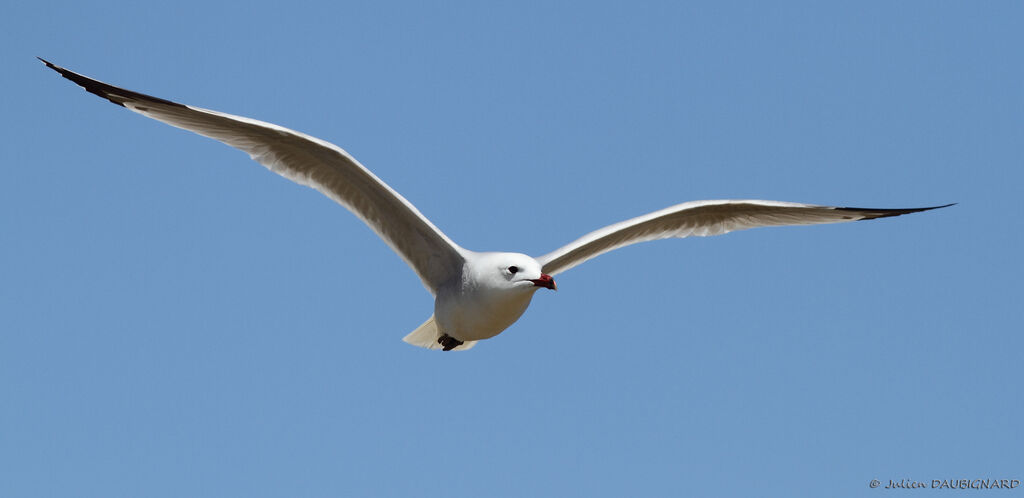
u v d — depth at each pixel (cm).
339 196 1364
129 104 1277
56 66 1233
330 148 1274
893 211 1551
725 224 1563
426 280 1410
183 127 1294
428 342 1495
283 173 1330
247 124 1267
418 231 1371
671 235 1554
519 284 1291
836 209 1534
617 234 1516
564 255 1492
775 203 1480
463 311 1342
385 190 1311
